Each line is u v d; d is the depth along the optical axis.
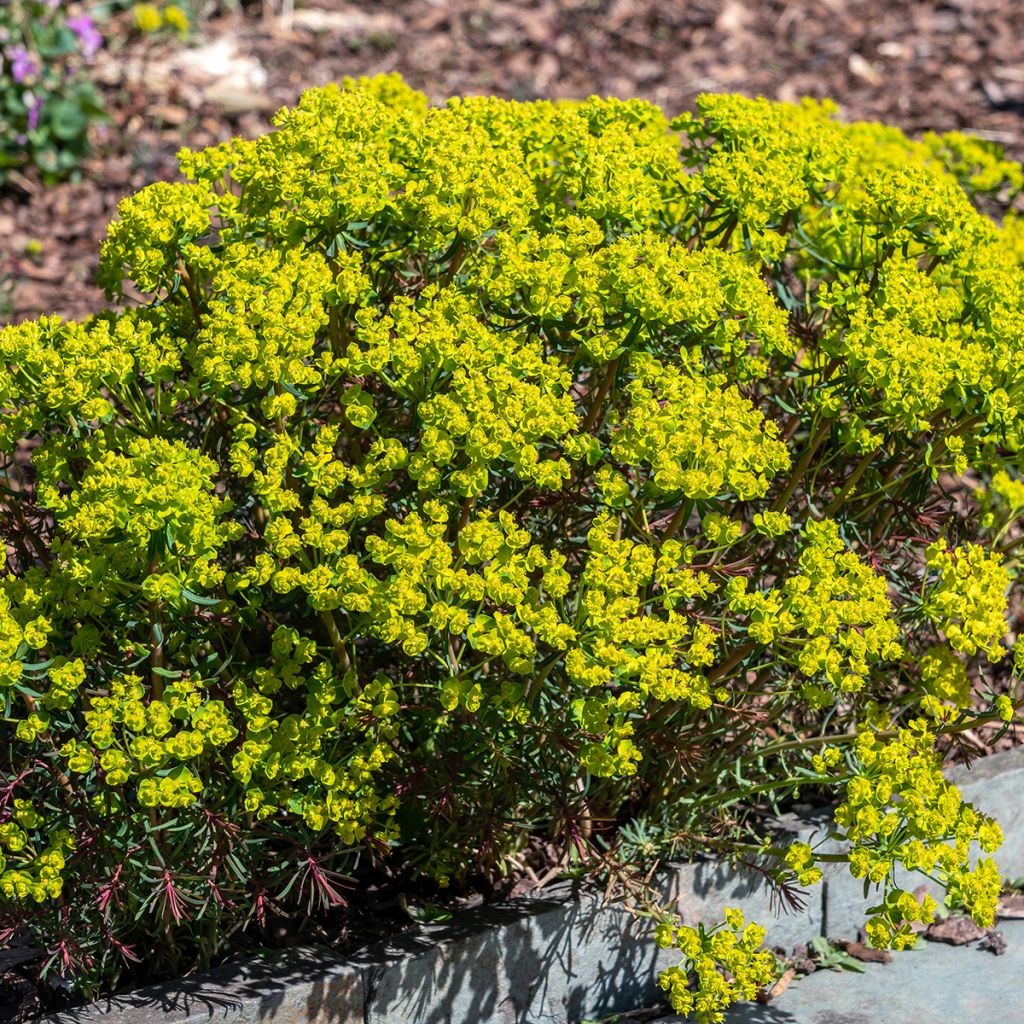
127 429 2.75
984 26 7.60
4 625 2.44
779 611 2.64
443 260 2.85
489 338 2.59
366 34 7.09
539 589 2.60
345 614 2.97
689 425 2.56
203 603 2.48
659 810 3.14
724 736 3.20
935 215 2.97
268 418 2.62
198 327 2.87
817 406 2.80
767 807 3.41
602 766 2.63
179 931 2.94
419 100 3.49
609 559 2.54
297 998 2.81
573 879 3.14
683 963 3.15
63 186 5.71
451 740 2.84
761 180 2.91
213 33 6.86
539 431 2.51
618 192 2.82
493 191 2.73
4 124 5.67
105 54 6.46
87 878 2.64
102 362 2.54
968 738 3.27
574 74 6.98
